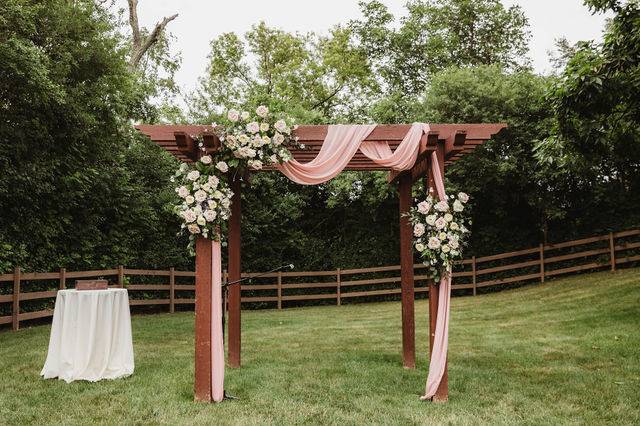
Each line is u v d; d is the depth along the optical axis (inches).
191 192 181.5
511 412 158.4
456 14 705.0
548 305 396.8
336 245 563.8
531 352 246.7
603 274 483.8
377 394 180.7
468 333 307.3
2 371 206.4
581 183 509.0
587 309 358.9
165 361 229.3
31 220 363.3
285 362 234.2
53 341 198.4
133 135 515.5
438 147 188.2
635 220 501.4
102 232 439.5
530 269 531.5
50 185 365.4
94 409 159.0
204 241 179.2
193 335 309.7
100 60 402.6
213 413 157.8
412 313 229.5
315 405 166.4
